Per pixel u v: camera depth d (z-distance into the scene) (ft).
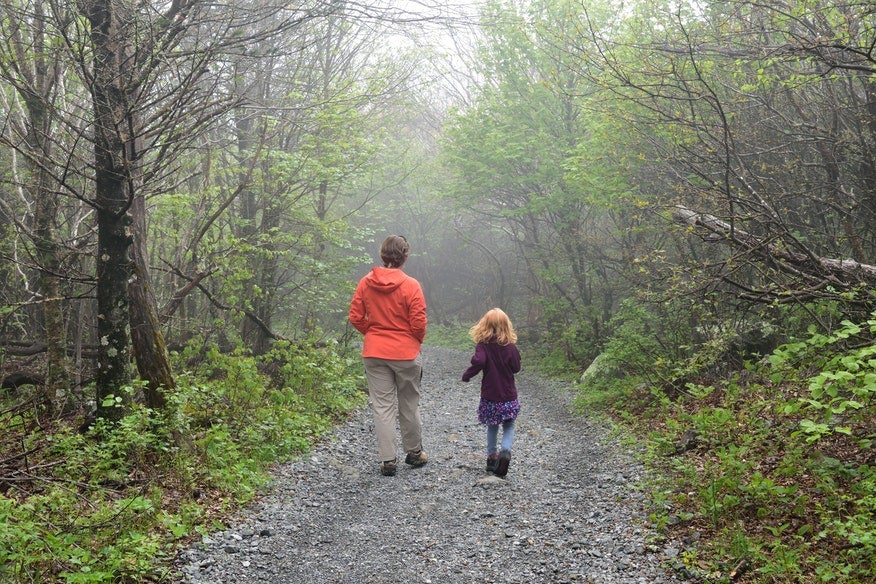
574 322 55.36
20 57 23.31
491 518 17.97
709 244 30.89
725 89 32.07
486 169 53.36
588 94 42.75
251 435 22.80
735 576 13.37
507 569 14.69
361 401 35.06
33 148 23.72
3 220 35.68
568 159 41.55
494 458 22.21
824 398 19.52
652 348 35.09
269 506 18.57
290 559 15.28
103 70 19.54
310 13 23.06
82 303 31.71
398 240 22.84
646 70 29.37
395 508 18.89
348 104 41.45
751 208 24.57
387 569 14.82
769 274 25.45
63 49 20.51
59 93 26.30
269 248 42.09
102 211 20.35
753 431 20.74
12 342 35.73
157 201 35.60
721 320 28.27
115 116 19.19
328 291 44.70
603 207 40.88
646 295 28.48
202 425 23.90
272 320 57.77
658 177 35.99
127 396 21.06
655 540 15.40
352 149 45.16
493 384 21.71
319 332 37.55
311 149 41.47
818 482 16.61
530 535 16.61
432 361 60.29
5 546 12.64
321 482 21.29
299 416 26.40
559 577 14.15
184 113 20.85
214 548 15.33
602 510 17.95
